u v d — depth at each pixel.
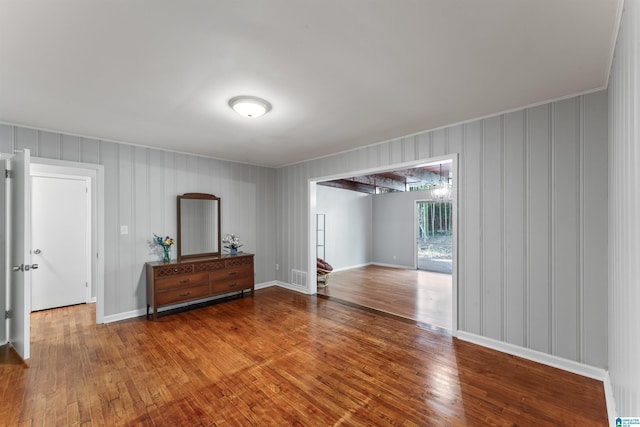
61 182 4.33
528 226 2.69
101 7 1.39
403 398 2.10
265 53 1.82
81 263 4.46
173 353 2.79
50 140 3.29
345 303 4.46
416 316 3.86
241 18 1.48
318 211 7.28
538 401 2.06
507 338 2.82
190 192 4.50
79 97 2.43
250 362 2.62
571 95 2.45
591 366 2.37
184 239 4.38
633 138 1.26
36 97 2.42
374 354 2.77
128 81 2.16
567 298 2.49
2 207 2.96
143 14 1.44
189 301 4.06
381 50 1.79
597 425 1.82
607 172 2.29
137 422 1.86
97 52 1.78
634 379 1.26
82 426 1.82
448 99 2.54
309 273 5.04
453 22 1.53
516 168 2.76
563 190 2.51
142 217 4.00
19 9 1.38
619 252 1.69
